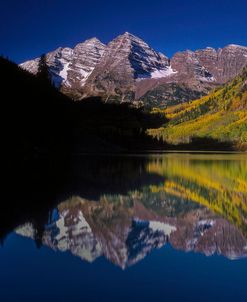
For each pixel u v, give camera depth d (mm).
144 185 49812
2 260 18422
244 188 49500
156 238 23281
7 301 14234
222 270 17609
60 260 18562
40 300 14336
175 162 104562
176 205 35625
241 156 156625
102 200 36844
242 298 14719
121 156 136750
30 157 88500
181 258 19328
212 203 37312
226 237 23750
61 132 139250
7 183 45000
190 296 14859
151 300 14453
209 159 125062
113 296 14758
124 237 23328
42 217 27734
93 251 20141
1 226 24672
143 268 17750
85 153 147625
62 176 55719
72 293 14961
